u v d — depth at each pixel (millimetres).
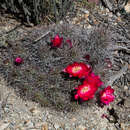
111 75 856
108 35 870
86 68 766
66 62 798
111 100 776
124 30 975
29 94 797
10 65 831
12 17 987
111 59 872
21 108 792
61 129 766
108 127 782
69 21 988
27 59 827
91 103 795
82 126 774
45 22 979
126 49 908
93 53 819
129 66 887
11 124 767
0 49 872
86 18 1005
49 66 799
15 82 814
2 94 810
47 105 792
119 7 1048
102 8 1045
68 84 778
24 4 953
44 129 764
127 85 854
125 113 801
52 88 783
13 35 912
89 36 861
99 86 796
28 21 962
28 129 763
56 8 982
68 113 789
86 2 1049
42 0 960
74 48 802
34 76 796
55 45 796
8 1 977
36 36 858
